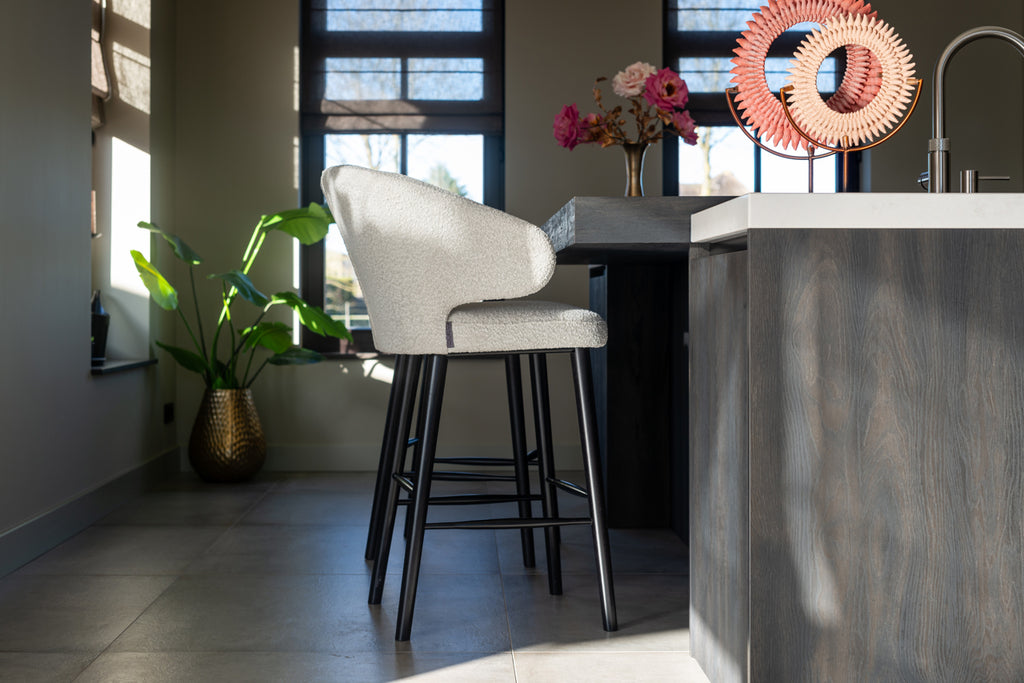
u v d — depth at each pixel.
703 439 1.80
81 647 1.97
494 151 4.45
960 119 4.37
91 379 3.21
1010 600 1.47
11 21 2.52
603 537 2.08
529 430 4.34
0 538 2.50
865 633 1.47
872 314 1.47
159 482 3.97
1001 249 1.47
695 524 1.87
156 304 3.96
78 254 3.06
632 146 2.57
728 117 4.41
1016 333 1.47
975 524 1.47
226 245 4.28
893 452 1.47
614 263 2.98
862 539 1.47
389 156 4.43
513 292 1.97
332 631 2.08
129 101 3.85
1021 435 1.47
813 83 1.83
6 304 2.51
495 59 4.36
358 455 4.34
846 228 1.47
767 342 1.46
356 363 4.34
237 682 1.78
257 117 4.28
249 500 3.61
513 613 2.21
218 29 4.28
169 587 2.43
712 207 1.75
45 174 2.77
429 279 1.98
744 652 1.52
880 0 4.36
